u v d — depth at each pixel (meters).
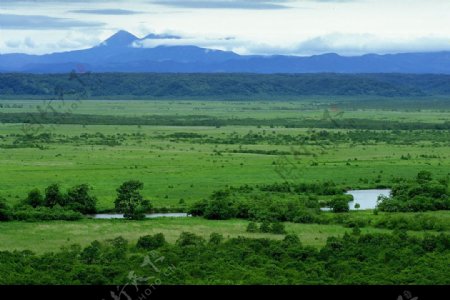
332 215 136.62
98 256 100.88
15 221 131.25
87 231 124.31
